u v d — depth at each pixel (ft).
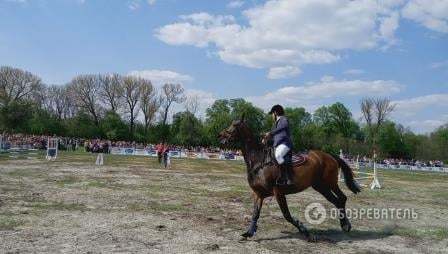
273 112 33.35
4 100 284.61
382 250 30.27
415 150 328.49
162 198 51.85
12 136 212.02
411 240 34.01
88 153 186.39
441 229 39.04
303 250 29.30
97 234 31.01
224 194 58.90
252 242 30.94
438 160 314.55
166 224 35.55
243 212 43.75
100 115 331.57
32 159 120.37
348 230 35.50
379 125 309.63
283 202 32.17
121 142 267.59
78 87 325.83
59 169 89.25
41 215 37.29
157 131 313.53
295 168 32.35
